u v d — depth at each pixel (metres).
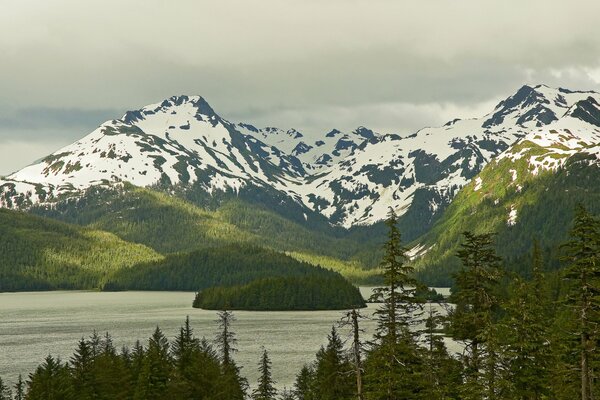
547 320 63.03
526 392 57.16
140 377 95.00
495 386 55.59
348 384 78.06
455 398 64.06
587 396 55.53
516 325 57.78
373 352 58.47
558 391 57.94
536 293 73.06
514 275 60.25
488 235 60.00
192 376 97.38
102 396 94.56
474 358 58.97
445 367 67.19
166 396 94.38
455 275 60.47
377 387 59.06
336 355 84.44
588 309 53.94
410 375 58.72
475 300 59.66
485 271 59.22
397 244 56.53
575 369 55.88
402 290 57.06
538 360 57.78
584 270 53.16
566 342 62.41
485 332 55.81
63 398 91.19
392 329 56.78
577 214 54.38
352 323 56.56
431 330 66.06
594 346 54.47
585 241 53.72
